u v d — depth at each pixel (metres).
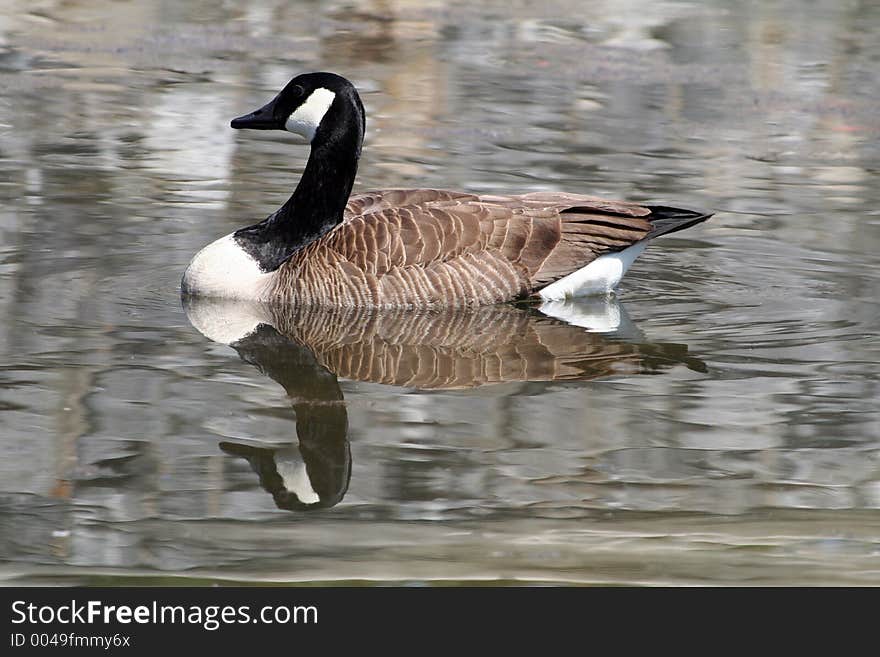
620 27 28.16
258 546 8.38
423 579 8.02
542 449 9.93
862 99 23.44
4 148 19.03
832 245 15.88
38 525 8.59
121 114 21.11
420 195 14.58
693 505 9.02
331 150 14.31
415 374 11.66
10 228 15.65
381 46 26.31
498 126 21.06
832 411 10.77
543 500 9.06
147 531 8.52
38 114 20.95
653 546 8.47
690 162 19.38
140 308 13.37
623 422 10.51
